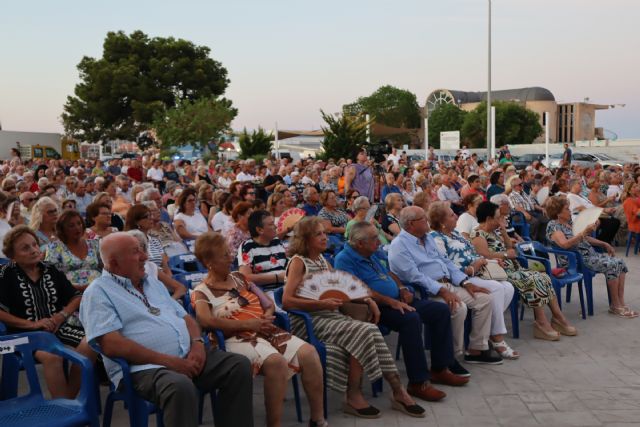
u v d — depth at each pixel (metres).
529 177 13.75
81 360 3.53
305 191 10.20
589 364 5.61
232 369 3.76
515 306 6.37
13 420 3.38
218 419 3.85
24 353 3.66
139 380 3.60
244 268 5.47
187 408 3.45
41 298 4.41
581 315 7.23
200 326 4.23
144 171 19.58
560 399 4.81
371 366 4.44
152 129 39.81
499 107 78.50
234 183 9.83
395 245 5.67
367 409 4.50
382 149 24.58
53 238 5.84
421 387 4.83
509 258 6.64
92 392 3.50
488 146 28.58
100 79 45.06
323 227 4.90
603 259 7.23
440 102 99.56
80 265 5.05
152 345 3.78
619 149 45.16
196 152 33.16
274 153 34.78
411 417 4.50
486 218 6.68
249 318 4.32
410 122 92.88
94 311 3.67
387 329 5.66
